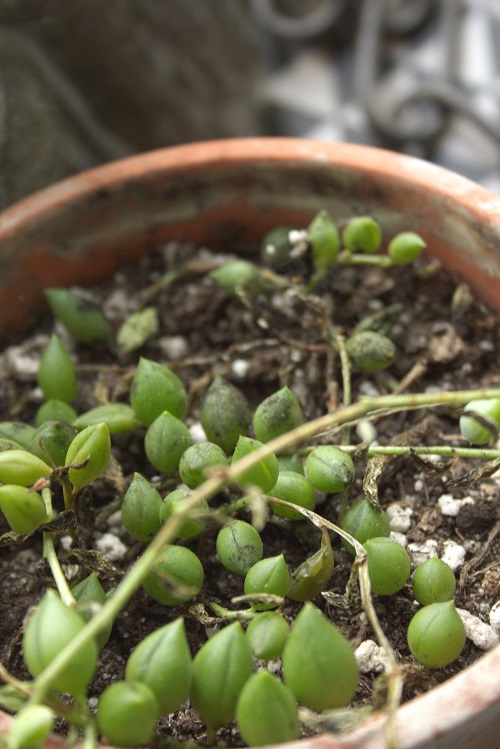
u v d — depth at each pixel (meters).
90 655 0.22
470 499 0.28
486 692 0.22
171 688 0.22
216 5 0.50
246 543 0.25
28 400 0.31
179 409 0.27
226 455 0.27
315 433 0.27
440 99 0.56
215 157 0.31
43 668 0.22
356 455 0.26
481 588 0.26
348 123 0.62
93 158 0.41
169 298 0.32
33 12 0.36
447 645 0.24
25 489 0.24
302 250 0.30
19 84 0.35
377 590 0.25
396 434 0.29
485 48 0.63
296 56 0.65
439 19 0.64
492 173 0.58
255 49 0.57
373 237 0.29
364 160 0.30
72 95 0.40
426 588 0.25
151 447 0.26
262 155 0.31
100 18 0.39
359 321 0.31
